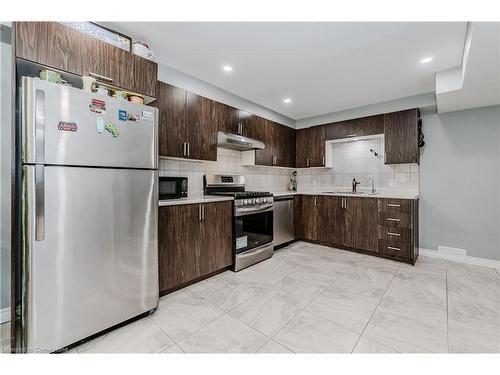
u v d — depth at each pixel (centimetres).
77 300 138
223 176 321
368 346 140
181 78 245
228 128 295
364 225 318
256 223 292
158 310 181
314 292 210
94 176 144
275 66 235
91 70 156
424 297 199
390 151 322
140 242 167
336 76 256
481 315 171
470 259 286
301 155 421
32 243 123
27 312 123
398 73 247
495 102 265
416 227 297
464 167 292
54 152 129
